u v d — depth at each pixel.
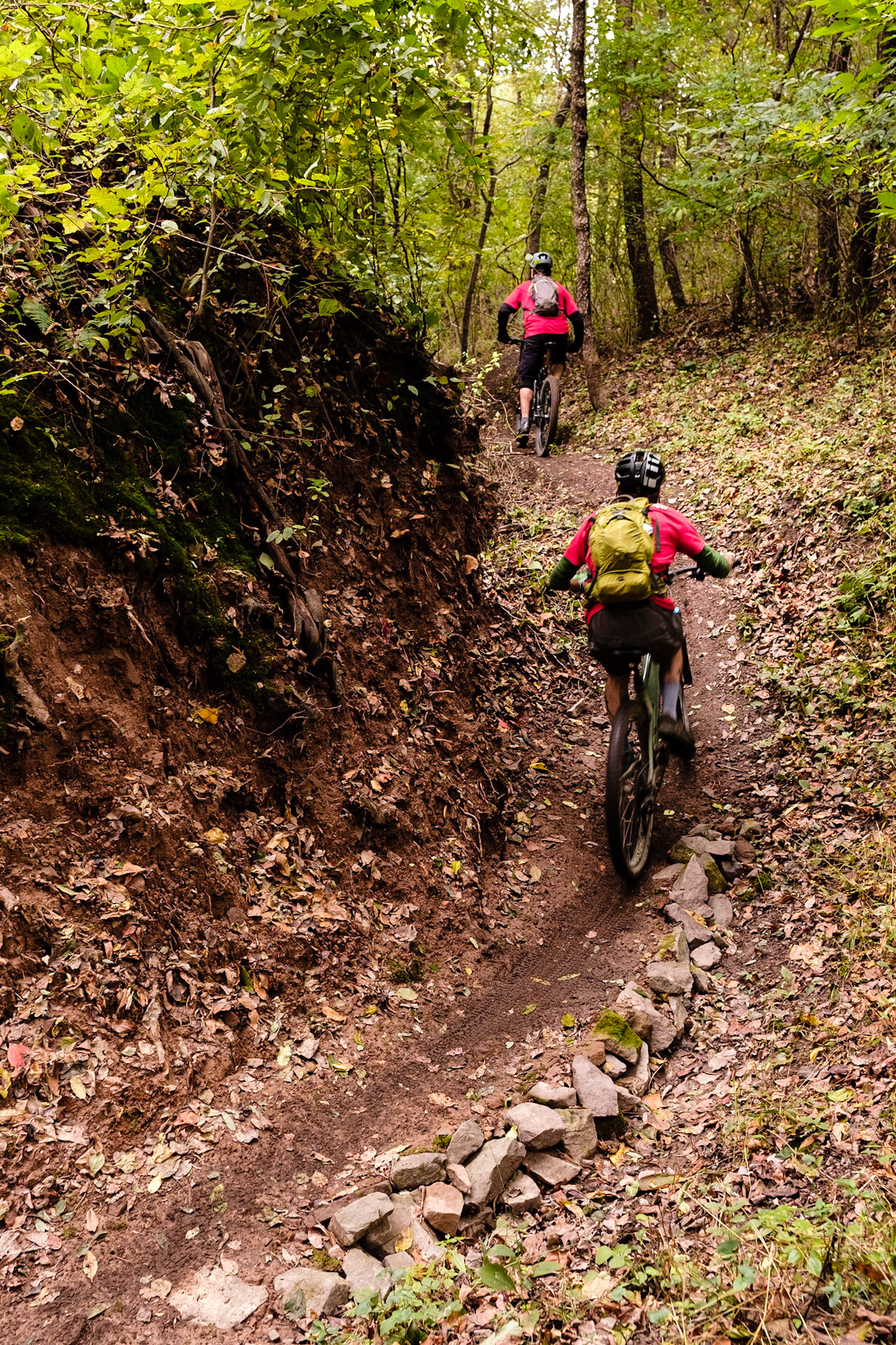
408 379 5.98
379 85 4.35
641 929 4.64
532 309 10.49
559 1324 2.51
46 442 3.75
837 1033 3.52
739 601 7.35
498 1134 3.35
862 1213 2.58
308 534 4.88
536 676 6.57
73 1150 2.80
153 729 3.80
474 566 6.17
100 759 3.55
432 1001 4.01
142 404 4.20
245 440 4.59
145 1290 2.57
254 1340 2.47
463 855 4.80
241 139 4.20
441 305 10.61
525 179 15.23
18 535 3.54
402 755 4.80
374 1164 3.17
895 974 3.66
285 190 4.70
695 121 12.56
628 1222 2.89
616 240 15.75
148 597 3.95
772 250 13.16
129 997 3.18
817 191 10.68
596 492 9.68
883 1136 2.93
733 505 8.54
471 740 5.36
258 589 4.38
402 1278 2.69
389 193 6.05
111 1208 2.73
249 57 3.95
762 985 4.09
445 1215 2.91
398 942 4.15
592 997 4.18
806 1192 2.80
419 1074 3.63
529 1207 3.04
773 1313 2.31
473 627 6.13
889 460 7.46
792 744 5.71
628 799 4.73
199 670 4.06
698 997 4.12
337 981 3.83
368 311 5.75
